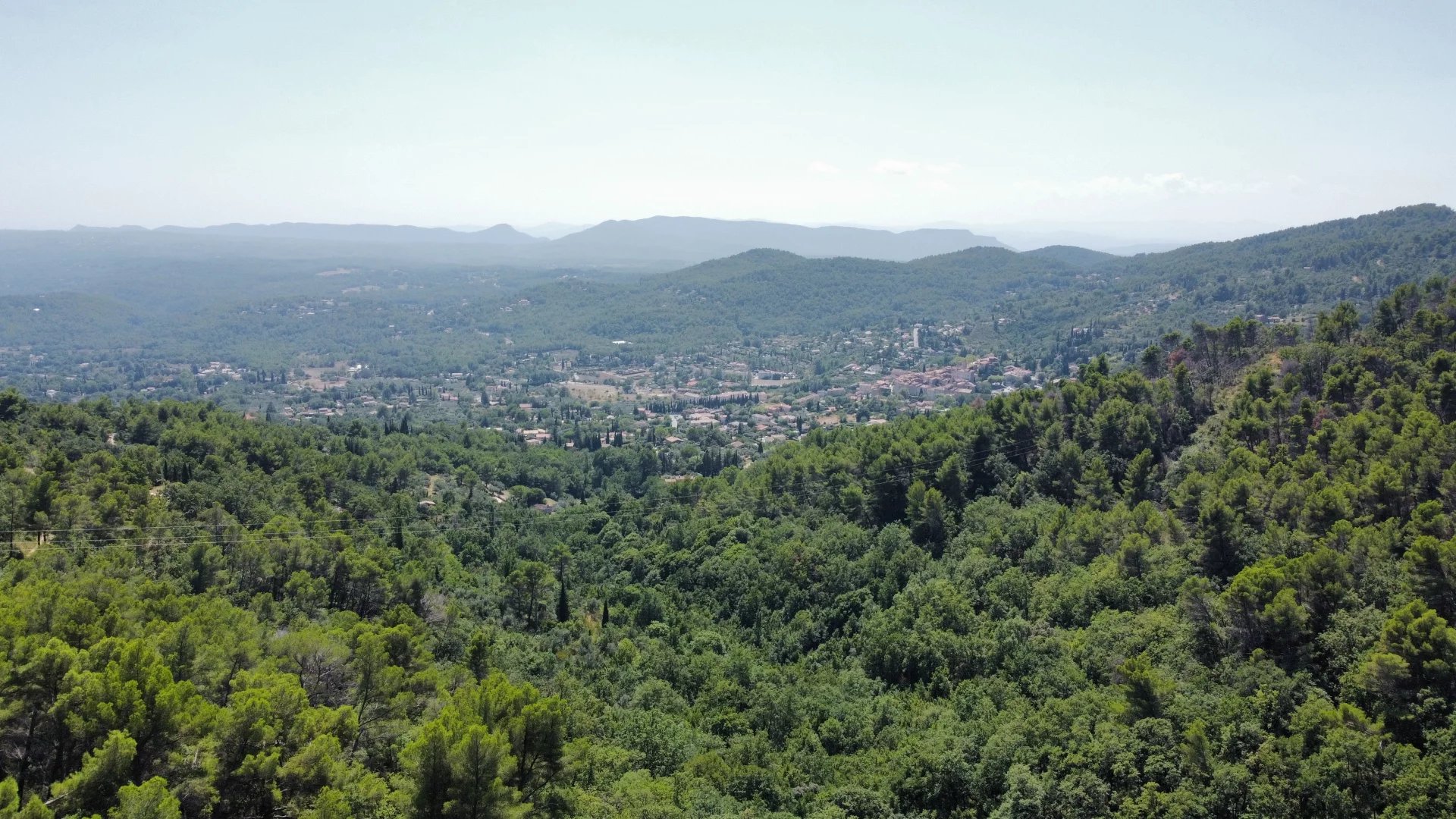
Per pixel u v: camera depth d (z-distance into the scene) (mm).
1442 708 57281
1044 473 123125
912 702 80750
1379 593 70000
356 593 102062
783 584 114312
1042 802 61250
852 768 72750
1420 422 93750
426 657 76062
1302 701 63281
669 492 164750
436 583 116438
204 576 93562
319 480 143375
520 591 118188
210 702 56312
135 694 49500
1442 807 51344
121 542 96312
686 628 112812
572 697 83188
